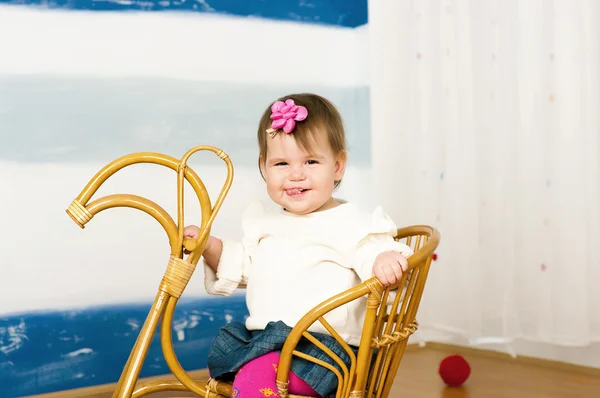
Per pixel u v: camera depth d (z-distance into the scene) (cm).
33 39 208
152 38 227
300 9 256
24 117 207
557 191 203
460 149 236
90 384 213
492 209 227
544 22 206
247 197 243
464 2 234
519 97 215
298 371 108
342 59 267
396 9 256
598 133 197
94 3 217
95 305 215
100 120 218
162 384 120
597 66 196
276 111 121
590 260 199
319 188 123
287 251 124
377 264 102
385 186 259
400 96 255
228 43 241
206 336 231
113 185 220
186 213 230
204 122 236
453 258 240
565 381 197
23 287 205
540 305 210
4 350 202
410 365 226
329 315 117
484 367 219
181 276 106
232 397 110
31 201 207
